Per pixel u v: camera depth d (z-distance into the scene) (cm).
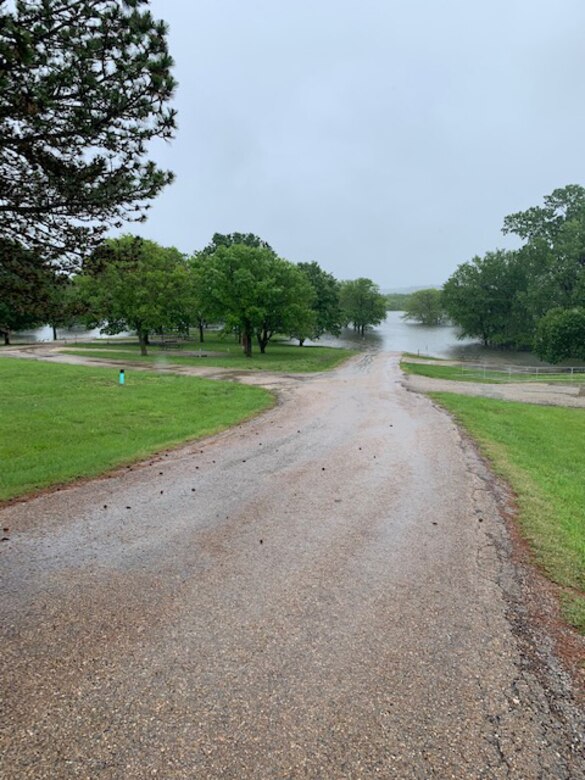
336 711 298
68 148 629
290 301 4097
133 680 322
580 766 264
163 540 560
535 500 735
